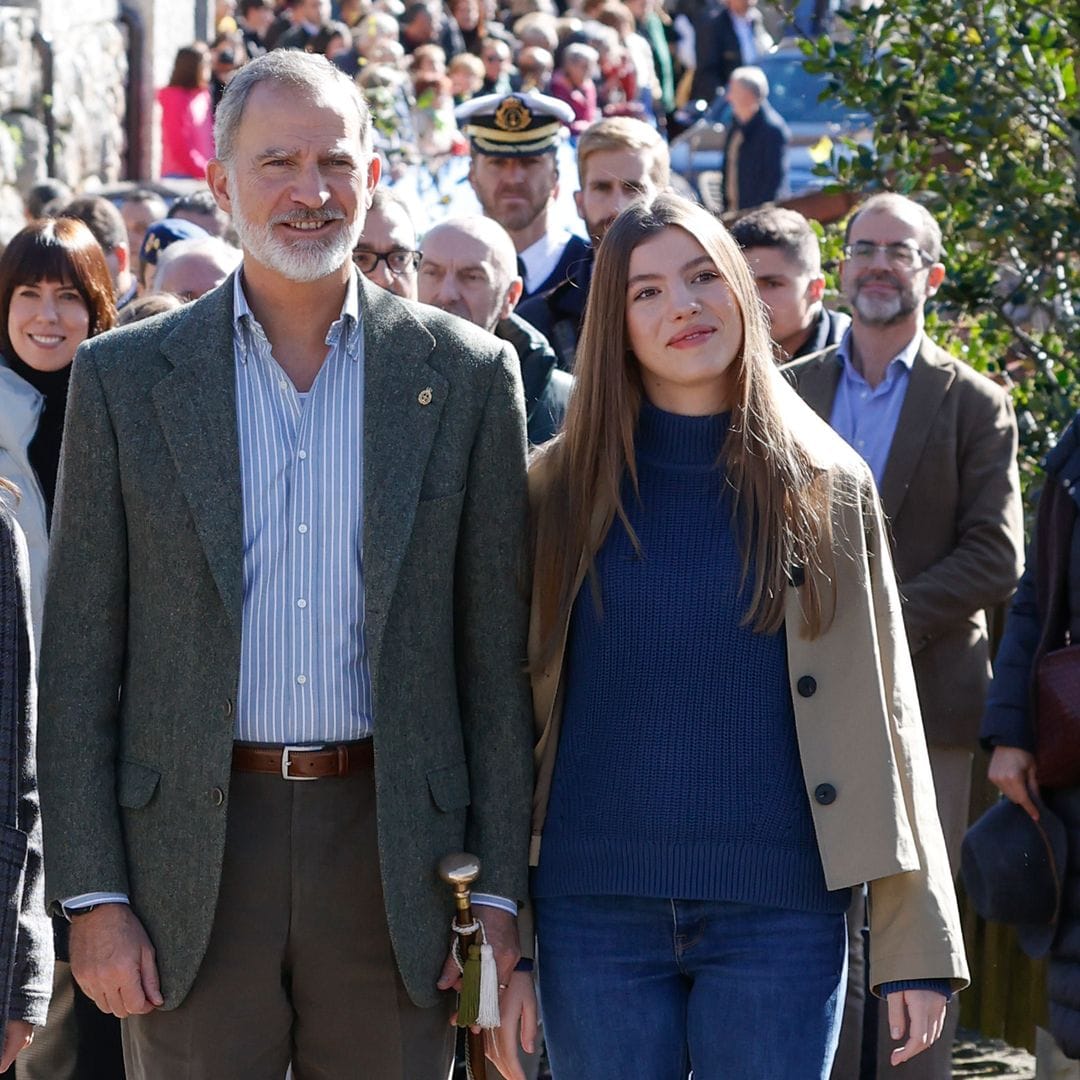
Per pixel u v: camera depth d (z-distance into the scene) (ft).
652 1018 15.08
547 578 15.48
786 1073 14.83
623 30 67.56
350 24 62.18
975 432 22.59
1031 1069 26.03
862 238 22.72
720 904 14.98
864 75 28.89
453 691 15.23
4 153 48.93
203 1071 14.76
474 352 15.21
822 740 15.16
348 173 14.73
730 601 15.20
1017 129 28.78
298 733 14.60
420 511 14.83
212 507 14.48
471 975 14.73
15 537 13.55
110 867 14.61
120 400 14.70
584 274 24.72
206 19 63.52
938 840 15.48
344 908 14.76
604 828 15.11
